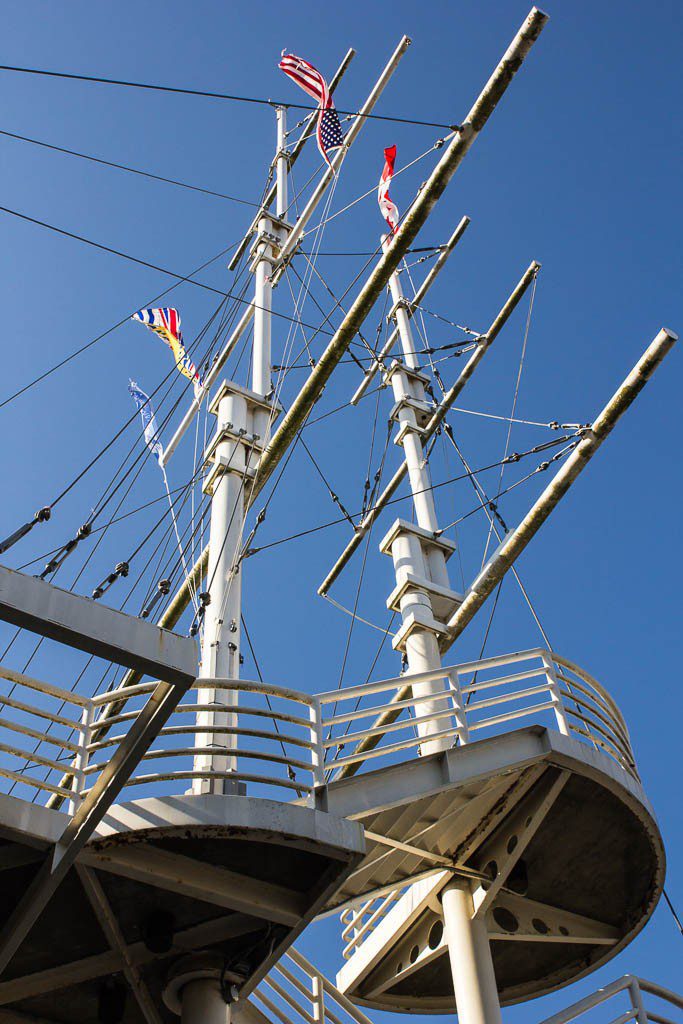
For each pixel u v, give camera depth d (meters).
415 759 12.08
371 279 17.00
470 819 13.51
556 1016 13.26
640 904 14.48
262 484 18.33
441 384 22.12
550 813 13.62
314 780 11.47
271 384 20.33
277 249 23.06
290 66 23.22
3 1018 12.55
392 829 12.92
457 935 13.45
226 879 11.47
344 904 13.71
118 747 9.98
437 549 18.56
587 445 16.86
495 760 12.37
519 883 13.73
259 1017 13.07
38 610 9.02
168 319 23.62
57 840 10.32
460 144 16.39
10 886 11.01
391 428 21.48
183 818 10.62
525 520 17.38
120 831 10.53
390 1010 15.89
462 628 17.75
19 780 10.45
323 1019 13.41
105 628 9.25
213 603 16.03
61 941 11.95
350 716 12.17
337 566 21.31
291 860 11.43
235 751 11.13
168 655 9.36
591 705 13.82
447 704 15.68
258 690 11.73
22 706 10.69
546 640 14.09
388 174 23.28
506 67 15.84
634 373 16.19
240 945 12.21
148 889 11.59
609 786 12.95
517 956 15.44
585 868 14.18
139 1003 12.27
